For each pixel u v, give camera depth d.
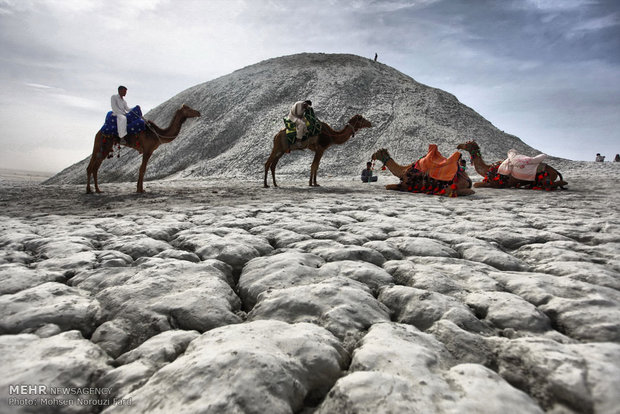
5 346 1.76
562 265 3.11
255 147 36.97
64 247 3.70
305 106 11.83
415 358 1.67
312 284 2.67
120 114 9.51
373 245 3.83
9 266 3.00
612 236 4.20
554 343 1.84
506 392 1.45
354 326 2.10
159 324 2.10
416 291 2.50
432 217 5.86
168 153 40.94
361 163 34.06
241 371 1.52
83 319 2.19
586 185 12.44
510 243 4.15
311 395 1.61
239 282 2.94
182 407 1.36
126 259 3.35
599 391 1.46
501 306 2.32
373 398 1.41
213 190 11.58
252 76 51.31
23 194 9.99
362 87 47.12
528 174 11.21
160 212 6.48
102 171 43.38
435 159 10.38
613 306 2.25
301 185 14.27
